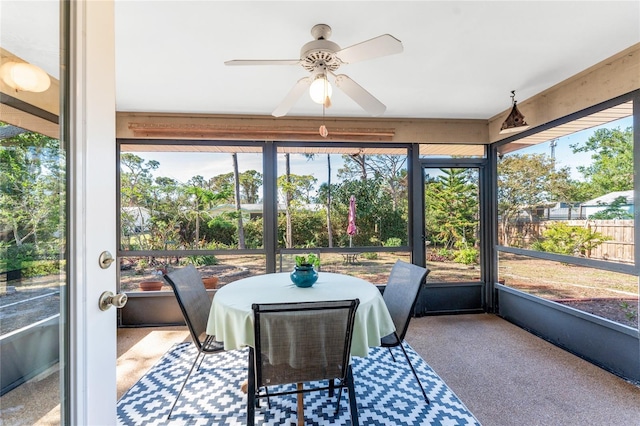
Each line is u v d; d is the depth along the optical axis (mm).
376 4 1566
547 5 1584
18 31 890
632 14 1653
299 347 1441
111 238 1007
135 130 3172
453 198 3664
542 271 2941
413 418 1760
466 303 3656
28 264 907
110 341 999
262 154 3443
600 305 2377
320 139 3375
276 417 1784
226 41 1878
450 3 1565
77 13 892
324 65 1667
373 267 3568
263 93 2705
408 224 3623
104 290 975
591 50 2043
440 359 2465
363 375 2236
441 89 2680
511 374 2232
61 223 886
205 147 3396
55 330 892
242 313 1627
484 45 1965
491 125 3561
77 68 892
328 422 1736
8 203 938
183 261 3391
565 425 1699
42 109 895
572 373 2244
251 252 3432
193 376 2256
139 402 1940
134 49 1956
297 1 1535
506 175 3418
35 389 900
